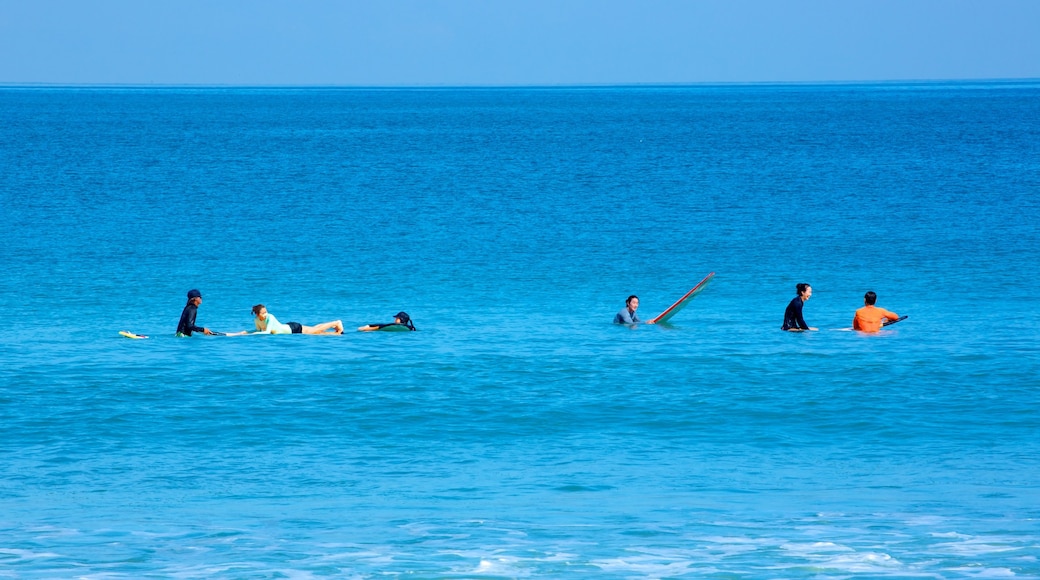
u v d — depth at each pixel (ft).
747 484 201.98
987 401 266.57
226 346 340.80
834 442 232.94
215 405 263.29
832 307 429.38
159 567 151.12
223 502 190.19
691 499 191.11
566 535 167.22
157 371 300.20
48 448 226.38
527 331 372.99
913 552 156.15
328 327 369.71
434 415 255.50
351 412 257.75
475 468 214.07
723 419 252.21
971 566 149.18
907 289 469.57
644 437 237.66
